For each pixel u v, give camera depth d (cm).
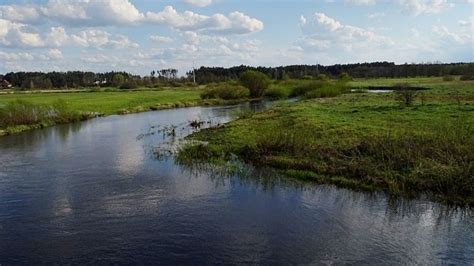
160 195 1703
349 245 1198
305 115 3519
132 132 3553
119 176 2019
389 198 1575
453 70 13025
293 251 1170
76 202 1636
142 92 9900
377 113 3397
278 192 1698
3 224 1418
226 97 7575
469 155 1698
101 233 1324
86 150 2720
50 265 1123
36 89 12688
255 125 3262
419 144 1911
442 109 3391
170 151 2578
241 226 1355
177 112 5444
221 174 2000
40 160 2422
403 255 1132
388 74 15388
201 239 1262
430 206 1481
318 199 1599
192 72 15850
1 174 2092
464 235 1252
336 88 7125
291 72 15162
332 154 2056
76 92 10112
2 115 3784
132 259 1145
